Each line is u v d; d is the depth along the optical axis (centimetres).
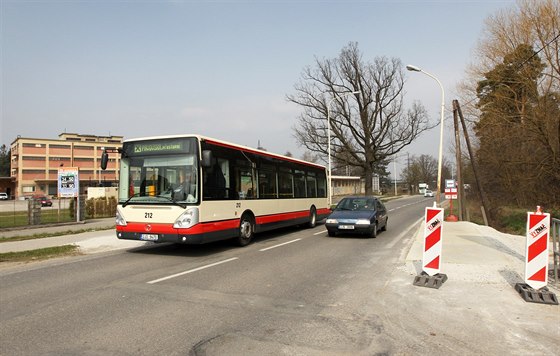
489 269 784
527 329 471
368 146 3897
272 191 1347
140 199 970
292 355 396
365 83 3828
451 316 517
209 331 460
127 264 878
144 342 427
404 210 3222
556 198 2436
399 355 397
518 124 2345
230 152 1095
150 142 988
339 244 1204
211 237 979
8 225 1777
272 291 641
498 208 2753
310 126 3906
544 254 607
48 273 787
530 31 2228
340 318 509
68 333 453
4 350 405
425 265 704
